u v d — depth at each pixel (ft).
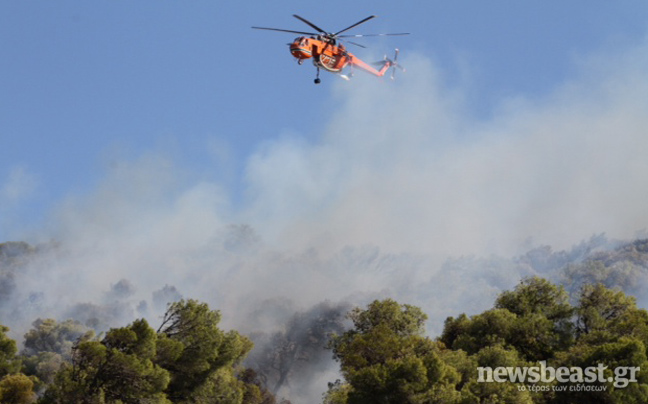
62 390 176.86
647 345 193.77
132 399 183.73
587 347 193.16
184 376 205.36
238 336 218.38
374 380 169.17
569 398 175.52
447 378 171.32
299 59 191.42
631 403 168.35
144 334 190.80
